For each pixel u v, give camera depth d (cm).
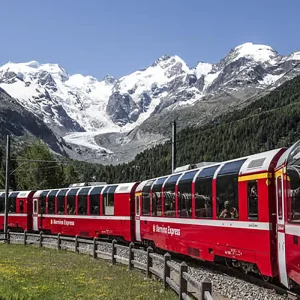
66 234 4109
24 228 4800
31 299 1509
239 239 1734
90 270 2167
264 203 1567
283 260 1412
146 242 3045
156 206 2752
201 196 2089
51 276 2006
